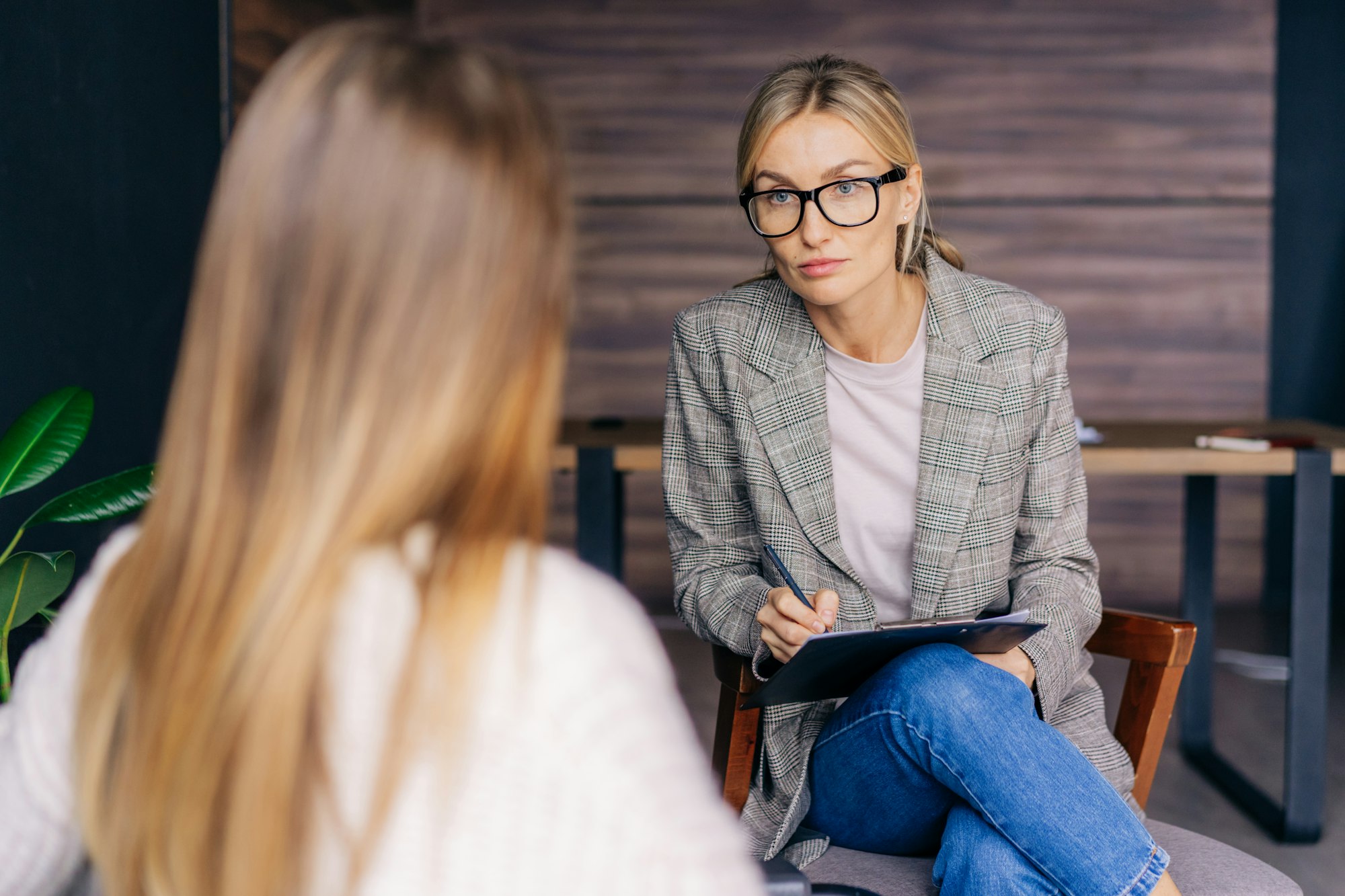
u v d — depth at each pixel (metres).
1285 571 4.34
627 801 0.46
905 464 1.47
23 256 1.99
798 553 1.46
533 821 0.46
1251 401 4.30
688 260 4.33
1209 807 2.57
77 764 0.52
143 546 0.51
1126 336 4.29
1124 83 4.21
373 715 0.46
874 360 1.45
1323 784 2.33
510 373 0.49
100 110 2.28
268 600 0.46
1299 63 4.20
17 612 1.24
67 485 2.14
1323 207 4.23
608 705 0.47
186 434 0.49
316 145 0.48
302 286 0.47
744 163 1.38
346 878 0.46
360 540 0.47
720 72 4.27
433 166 0.48
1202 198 4.24
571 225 0.53
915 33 4.23
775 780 1.38
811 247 1.33
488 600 0.47
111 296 2.34
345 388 0.47
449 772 0.46
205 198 2.81
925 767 1.19
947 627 1.18
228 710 0.46
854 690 1.34
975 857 1.13
